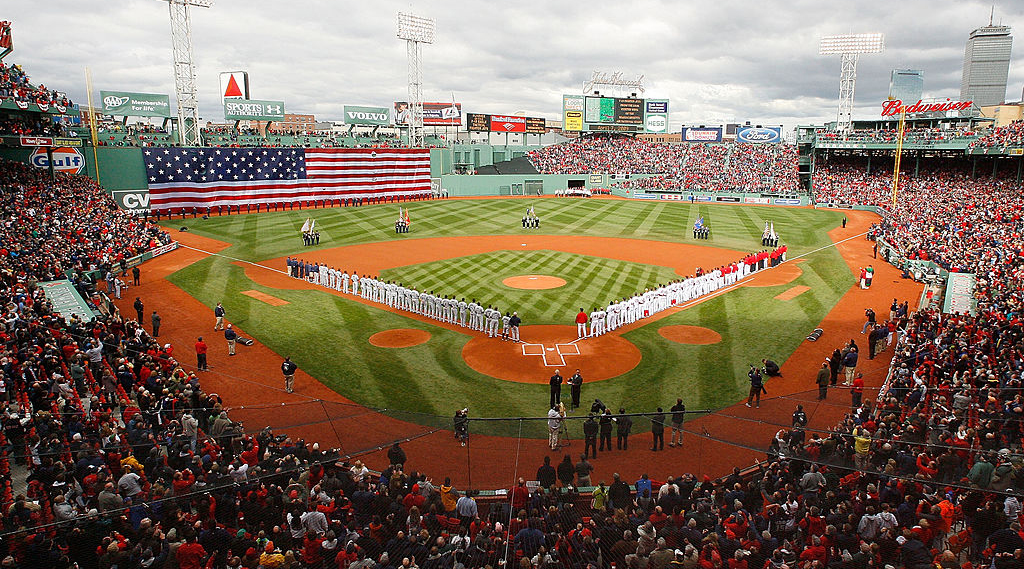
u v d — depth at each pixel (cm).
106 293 3494
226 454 1433
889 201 7706
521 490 1328
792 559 1066
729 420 1764
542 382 2347
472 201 9056
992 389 1557
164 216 6856
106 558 1002
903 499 1242
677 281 3741
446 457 1588
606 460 1641
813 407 1855
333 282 3825
